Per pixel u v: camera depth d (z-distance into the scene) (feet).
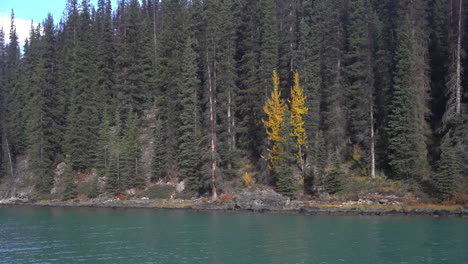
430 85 146.30
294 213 123.44
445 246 73.36
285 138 140.15
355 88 148.97
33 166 193.57
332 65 155.43
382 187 130.31
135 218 122.72
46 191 189.06
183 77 161.07
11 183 206.28
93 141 191.93
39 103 193.16
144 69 204.74
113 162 172.35
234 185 152.35
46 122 195.00
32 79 208.64
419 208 112.98
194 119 156.04
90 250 76.02
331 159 145.07
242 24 179.32
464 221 100.17
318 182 139.44
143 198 164.14
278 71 161.07
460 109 126.41
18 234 95.76
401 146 127.65
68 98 208.85
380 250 71.15
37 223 115.44
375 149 145.07
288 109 157.17
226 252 72.23
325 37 160.76
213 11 160.35
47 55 224.12
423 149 128.98
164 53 191.72
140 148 179.22
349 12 168.76
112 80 209.05
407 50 128.26
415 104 127.13
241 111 164.14
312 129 145.69
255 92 158.20
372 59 143.43
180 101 161.48
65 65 219.61
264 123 147.84
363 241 78.89
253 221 109.40
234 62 161.68
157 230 98.07
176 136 169.48
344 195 131.03
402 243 76.38
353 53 147.74
